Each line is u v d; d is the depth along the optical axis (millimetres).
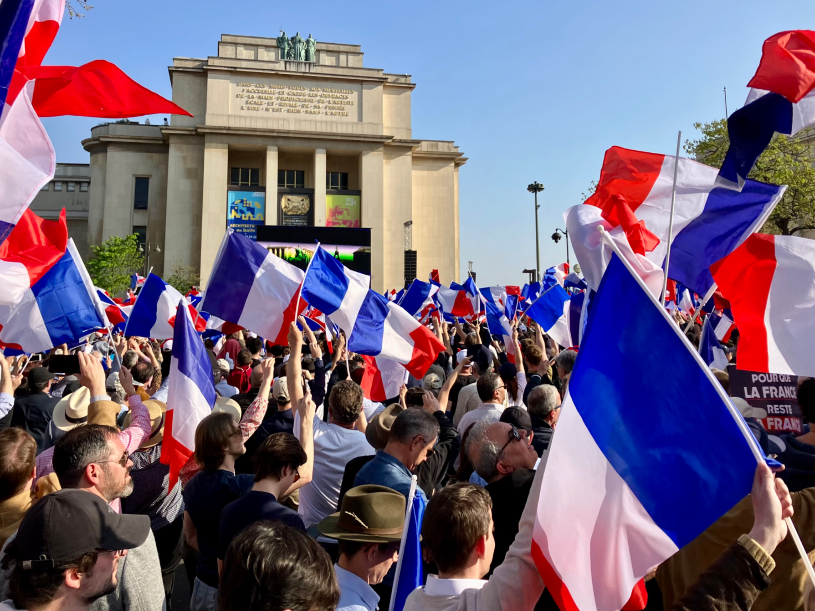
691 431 2393
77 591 2365
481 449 3891
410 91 68688
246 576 1920
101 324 5352
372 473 4066
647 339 2521
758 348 4629
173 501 5148
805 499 3230
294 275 6500
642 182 5148
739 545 2229
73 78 3959
